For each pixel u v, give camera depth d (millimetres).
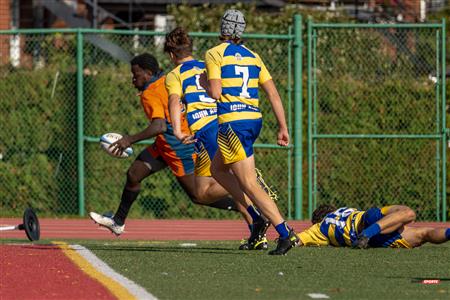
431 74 65375
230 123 35031
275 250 37156
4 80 65875
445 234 40281
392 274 31766
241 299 25766
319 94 64938
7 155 65938
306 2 88688
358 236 40281
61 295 26453
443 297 26562
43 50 65500
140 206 66000
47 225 59938
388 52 65312
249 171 35469
